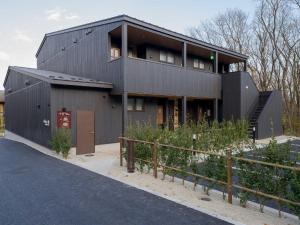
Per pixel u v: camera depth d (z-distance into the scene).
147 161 7.30
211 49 16.50
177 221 4.31
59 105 11.18
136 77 12.21
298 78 26.06
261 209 4.73
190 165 6.19
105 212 4.70
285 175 4.43
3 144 13.77
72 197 5.46
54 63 17.94
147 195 5.57
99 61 13.25
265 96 17.91
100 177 7.00
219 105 18.44
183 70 14.70
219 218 4.41
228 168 5.12
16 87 17.22
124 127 11.72
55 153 10.45
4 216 4.54
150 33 12.98
